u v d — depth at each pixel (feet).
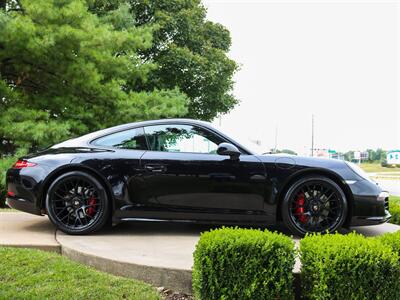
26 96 33.81
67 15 29.91
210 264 8.55
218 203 13.39
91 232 13.64
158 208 13.51
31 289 9.18
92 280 9.80
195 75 57.31
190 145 13.91
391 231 15.72
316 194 13.44
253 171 13.30
